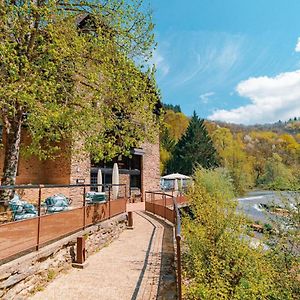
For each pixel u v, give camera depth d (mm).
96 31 9008
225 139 65375
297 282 7031
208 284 5840
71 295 5406
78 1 8945
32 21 7980
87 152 9906
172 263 7434
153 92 10234
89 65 9000
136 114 10148
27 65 7047
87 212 8453
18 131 8555
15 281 4926
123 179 20500
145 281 6160
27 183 13336
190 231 8711
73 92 9172
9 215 7617
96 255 8250
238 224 8008
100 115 9109
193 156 46625
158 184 24141
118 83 8969
